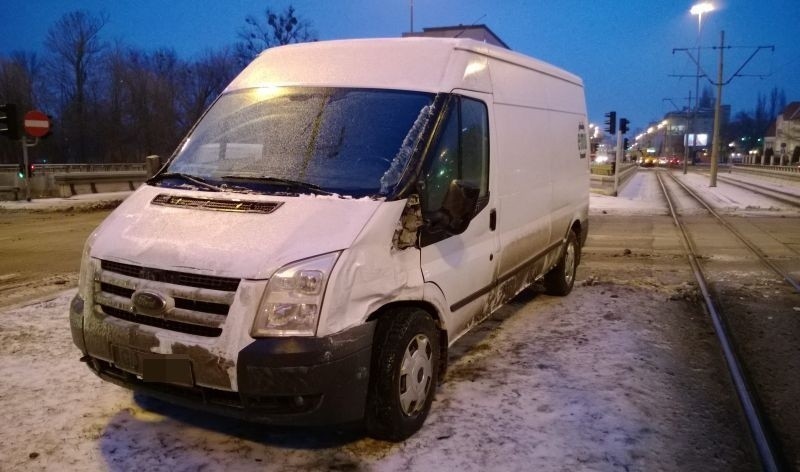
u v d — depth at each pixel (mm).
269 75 4859
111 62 57281
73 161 58094
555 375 4895
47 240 12070
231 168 4211
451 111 4328
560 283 7352
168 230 3695
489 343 5699
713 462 3639
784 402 4508
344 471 3504
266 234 3490
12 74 54875
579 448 3760
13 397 4422
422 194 3975
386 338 3688
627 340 5789
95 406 4297
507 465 3562
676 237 13094
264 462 3602
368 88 4434
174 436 3893
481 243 4809
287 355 3240
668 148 122562
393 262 3715
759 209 19641
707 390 4652
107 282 3703
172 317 3451
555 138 6629
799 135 88375
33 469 3502
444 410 4258
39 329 5977
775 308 7012
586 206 8070
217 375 3336
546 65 6621
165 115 55938
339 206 3656
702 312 6809
